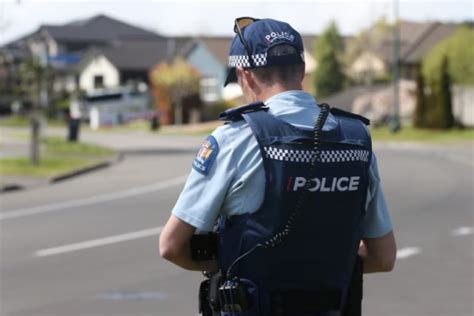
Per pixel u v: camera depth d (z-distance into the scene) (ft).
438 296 47.55
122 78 506.48
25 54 175.32
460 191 107.76
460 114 303.27
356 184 16.96
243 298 16.65
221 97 450.71
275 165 16.48
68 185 127.95
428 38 447.01
